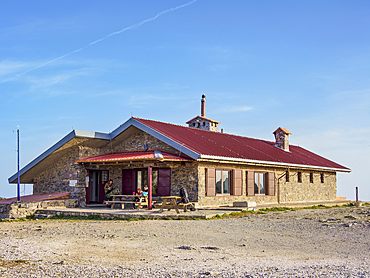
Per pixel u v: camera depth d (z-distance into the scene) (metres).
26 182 24.47
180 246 9.39
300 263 7.46
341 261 7.59
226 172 21.30
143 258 8.20
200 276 6.66
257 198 23.20
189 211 17.27
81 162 21.41
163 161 18.81
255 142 29.34
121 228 12.76
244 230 12.02
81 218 17.12
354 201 30.41
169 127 23.28
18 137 20.59
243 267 7.21
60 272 7.13
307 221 14.16
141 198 19.02
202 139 22.89
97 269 7.30
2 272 7.17
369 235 10.80
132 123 21.28
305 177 28.47
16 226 14.87
